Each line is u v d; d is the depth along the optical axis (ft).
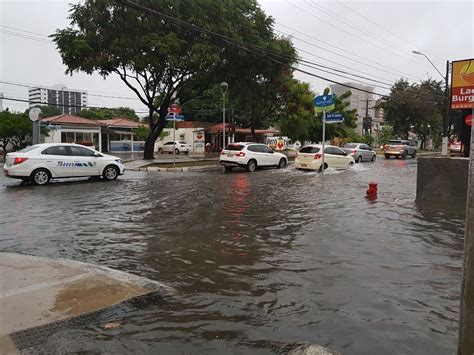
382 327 13.15
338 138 180.34
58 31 87.20
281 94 127.03
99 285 16.06
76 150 54.44
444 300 15.31
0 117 124.47
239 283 17.08
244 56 94.27
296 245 23.00
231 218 30.63
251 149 75.97
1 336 12.11
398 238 24.57
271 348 11.81
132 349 11.73
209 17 86.07
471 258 8.36
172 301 15.17
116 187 48.96
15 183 52.95
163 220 29.89
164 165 87.25
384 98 191.83
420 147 232.73
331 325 13.28
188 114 195.93
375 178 61.31
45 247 22.72
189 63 89.15
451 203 35.17
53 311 13.70
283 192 44.93
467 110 40.98
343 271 18.54
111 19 86.22
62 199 39.50
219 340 12.28
